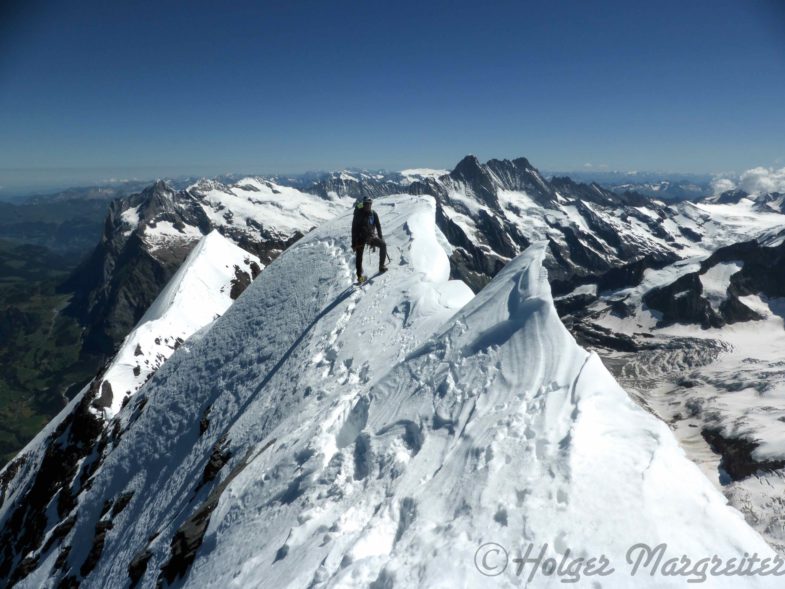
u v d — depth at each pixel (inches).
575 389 316.5
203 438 863.1
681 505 233.9
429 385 417.4
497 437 305.3
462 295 727.7
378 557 264.2
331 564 281.3
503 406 337.1
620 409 299.4
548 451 278.1
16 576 1189.1
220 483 570.3
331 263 1106.7
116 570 767.7
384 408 434.9
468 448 315.6
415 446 365.1
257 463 509.4
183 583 440.8
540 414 308.7
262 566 341.7
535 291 427.2
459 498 276.4
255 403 732.7
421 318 650.2
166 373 1405.0
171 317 2256.4
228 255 2997.0
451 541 245.4
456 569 227.1
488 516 251.4
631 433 279.4
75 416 1766.7
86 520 1120.2
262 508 429.4
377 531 290.8
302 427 514.3
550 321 385.4
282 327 981.2
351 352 649.6
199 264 2733.8
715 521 225.1
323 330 781.9
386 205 1395.2
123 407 1621.6
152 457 1037.2
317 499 377.4
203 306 2475.4
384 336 650.2
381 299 773.3
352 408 478.0
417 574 235.1
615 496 239.6
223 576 378.3
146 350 2038.6
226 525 453.1
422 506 288.2
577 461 262.1
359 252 876.6
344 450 415.2
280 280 1267.2
